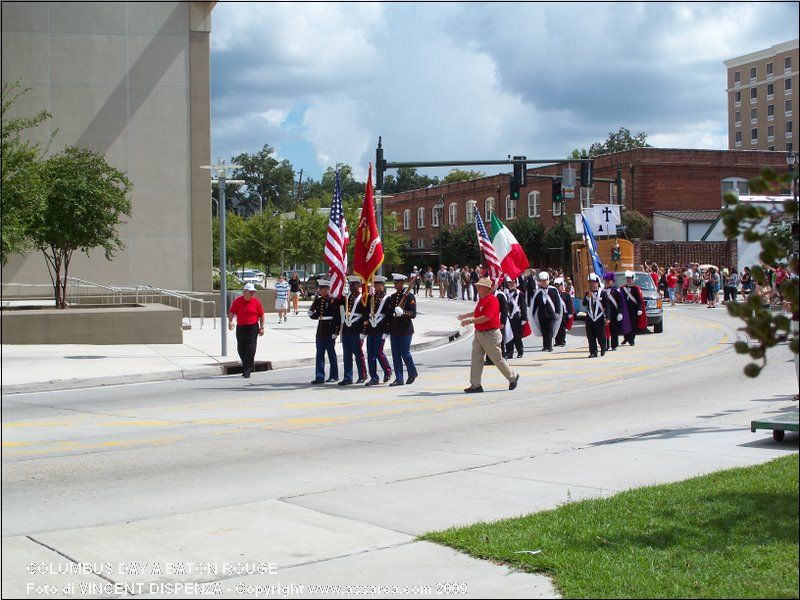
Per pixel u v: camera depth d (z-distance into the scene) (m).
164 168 38.06
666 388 15.45
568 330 30.28
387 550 6.25
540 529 6.45
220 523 7.16
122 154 37.62
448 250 79.38
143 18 37.75
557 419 12.30
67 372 19.00
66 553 6.41
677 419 12.02
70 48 36.97
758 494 7.08
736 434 10.62
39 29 36.62
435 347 26.31
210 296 37.84
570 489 8.02
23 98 36.53
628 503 7.05
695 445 9.97
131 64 37.69
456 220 87.12
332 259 17.52
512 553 5.91
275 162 138.12
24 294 36.25
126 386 17.97
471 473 8.88
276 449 10.52
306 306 48.09
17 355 22.47
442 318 37.81
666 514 6.64
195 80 38.38
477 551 6.04
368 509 7.51
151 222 37.94
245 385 17.69
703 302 47.28
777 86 114.06
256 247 56.22
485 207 82.19
